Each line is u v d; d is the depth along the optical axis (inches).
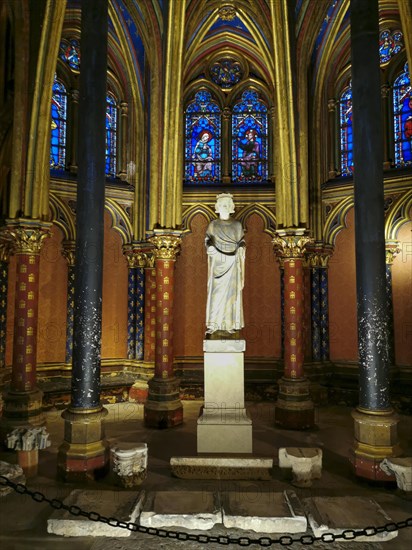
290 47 482.3
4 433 408.2
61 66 584.4
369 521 248.8
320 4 503.2
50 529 248.5
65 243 576.7
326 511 260.7
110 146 626.2
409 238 554.3
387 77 573.6
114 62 626.8
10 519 263.4
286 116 493.4
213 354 377.4
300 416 467.8
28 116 445.1
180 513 255.6
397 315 553.0
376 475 308.0
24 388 428.1
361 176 333.1
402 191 549.0
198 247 622.8
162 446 411.8
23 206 443.8
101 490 297.1
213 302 393.1
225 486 315.9
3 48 474.3
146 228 591.5
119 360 612.1
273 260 618.2
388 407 321.1
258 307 615.2
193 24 556.1
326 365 586.6
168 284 515.5
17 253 444.1
